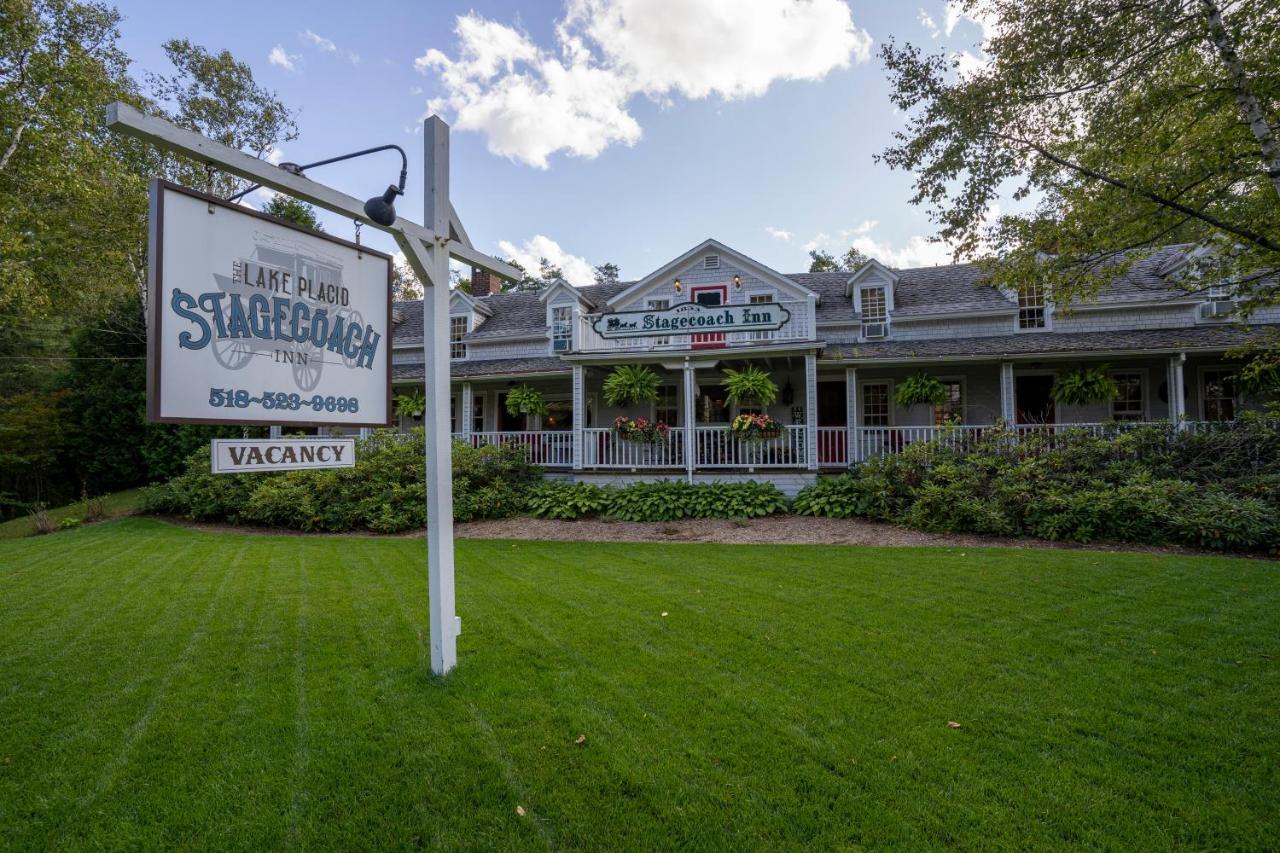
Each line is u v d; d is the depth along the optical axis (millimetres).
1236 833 2314
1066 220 8516
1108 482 9797
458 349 19297
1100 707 3357
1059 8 7348
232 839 2305
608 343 13938
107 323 19797
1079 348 12219
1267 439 9773
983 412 14961
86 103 14133
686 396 12844
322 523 11711
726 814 2445
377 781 2672
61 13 13922
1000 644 4355
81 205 15242
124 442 19391
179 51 21797
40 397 19609
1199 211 7879
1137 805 2490
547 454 14367
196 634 4762
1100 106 8023
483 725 3182
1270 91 6922
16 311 19047
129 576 7117
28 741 3029
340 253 3744
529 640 4527
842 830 2344
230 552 8906
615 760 2832
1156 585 6016
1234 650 4199
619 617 5125
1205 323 13414
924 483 10203
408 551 8883
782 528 10367
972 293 15383
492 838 2307
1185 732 3074
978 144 8469
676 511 11500
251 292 3250
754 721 3215
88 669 4008
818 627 4793
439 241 3924
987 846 2250
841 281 17906
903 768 2764
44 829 2365
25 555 8883
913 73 8414
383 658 4184
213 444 3127
